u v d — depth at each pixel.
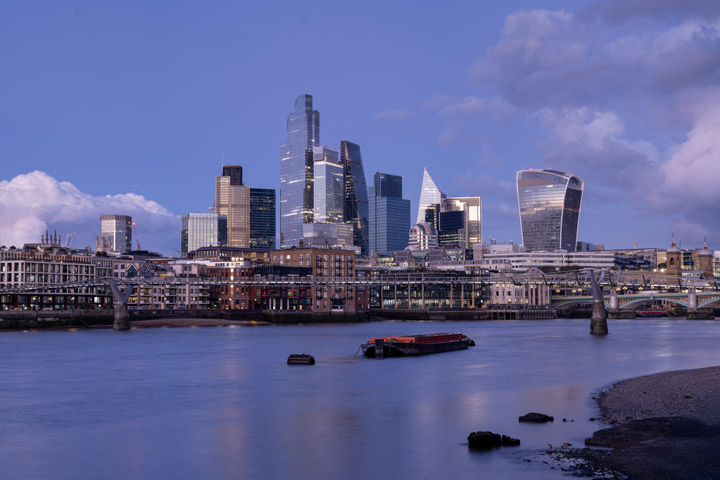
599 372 110.06
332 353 151.25
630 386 87.25
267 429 65.62
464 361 131.62
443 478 48.22
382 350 143.12
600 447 53.75
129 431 65.56
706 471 46.47
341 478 49.12
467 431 62.78
